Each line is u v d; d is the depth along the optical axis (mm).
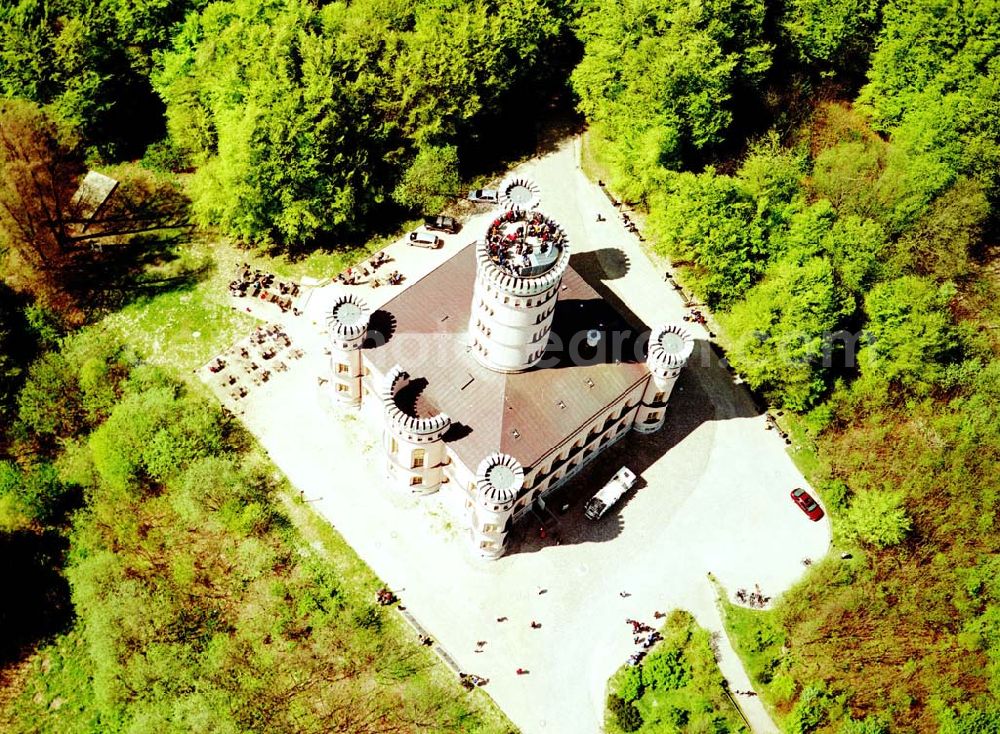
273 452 90938
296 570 84750
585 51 113375
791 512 92688
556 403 84562
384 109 103938
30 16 103375
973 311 110500
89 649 80938
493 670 80812
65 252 102750
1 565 83438
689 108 105375
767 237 102625
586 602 85062
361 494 89375
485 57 105938
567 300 91250
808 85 121625
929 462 95750
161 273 102625
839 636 85188
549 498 90688
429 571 85562
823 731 80062
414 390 83438
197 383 94812
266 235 101750
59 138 97938
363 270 103938
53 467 90000
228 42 100688
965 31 113438
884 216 107625
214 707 77000
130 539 85938
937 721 81312
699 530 90438
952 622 87188
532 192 93312
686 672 81250
